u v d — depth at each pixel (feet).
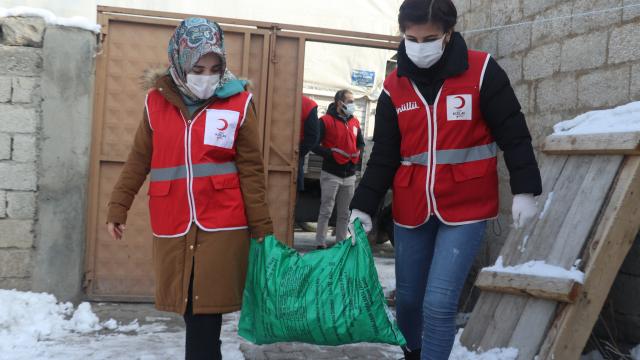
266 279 8.66
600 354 12.19
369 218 9.48
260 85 18.39
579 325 10.18
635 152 10.64
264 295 8.65
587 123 12.19
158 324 15.44
